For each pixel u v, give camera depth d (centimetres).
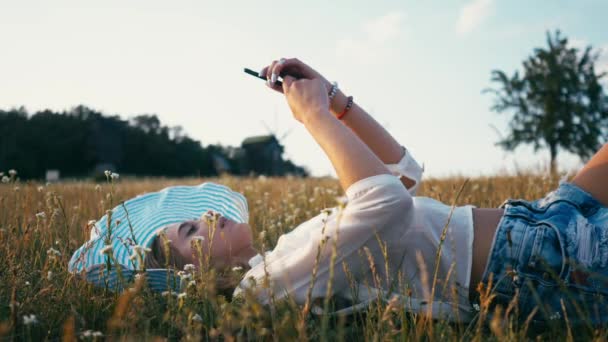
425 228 219
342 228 209
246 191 653
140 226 310
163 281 245
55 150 7238
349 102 275
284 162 2795
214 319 207
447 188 582
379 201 206
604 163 225
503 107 4119
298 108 228
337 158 214
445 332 189
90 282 243
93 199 538
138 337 185
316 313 219
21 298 231
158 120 8794
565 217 216
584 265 204
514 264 212
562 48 4009
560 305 208
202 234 260
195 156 8425
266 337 198
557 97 3934
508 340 171
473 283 220
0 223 369
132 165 8200
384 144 277
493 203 451
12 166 6844
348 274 218
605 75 3922
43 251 307
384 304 215
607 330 188
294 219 431
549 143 3994
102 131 7931
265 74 264
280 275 220
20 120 7219
